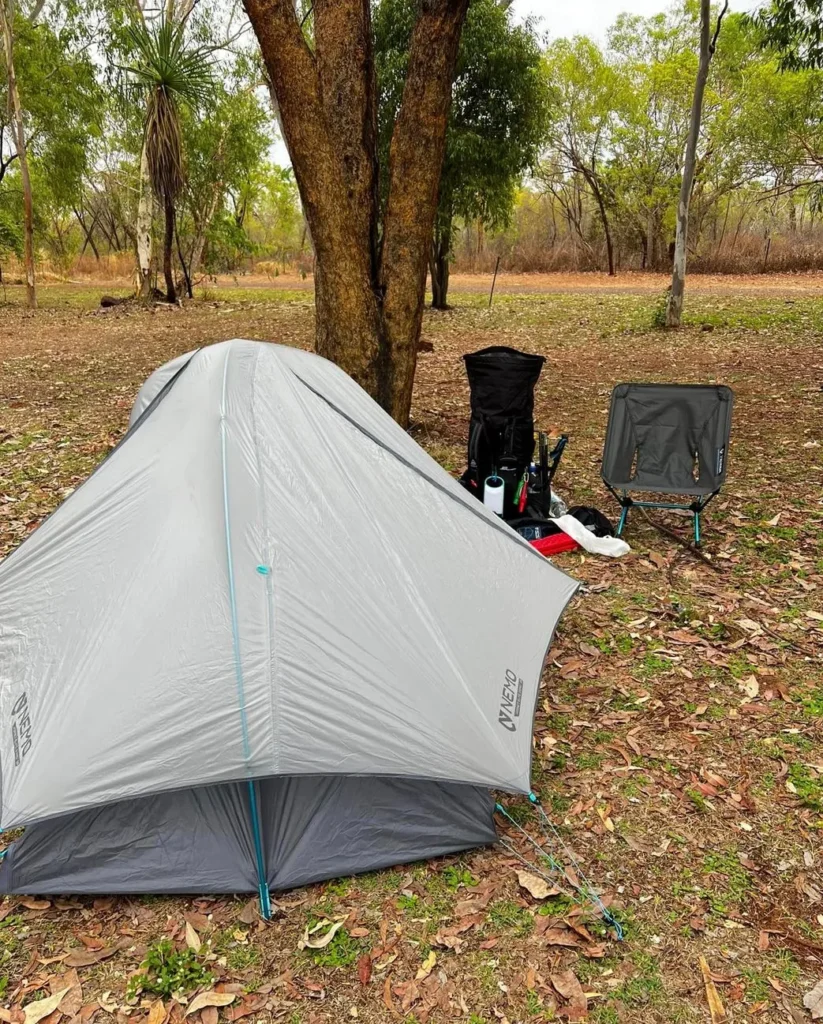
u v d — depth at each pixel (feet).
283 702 8.09
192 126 71.72
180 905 8.14
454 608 9.79
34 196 89.51
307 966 7.42
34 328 53.16
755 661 12.17
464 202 53.98
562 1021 6.86
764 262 100.01
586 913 7.89
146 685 8.12
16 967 7.49
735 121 80.94
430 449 22.43
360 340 18.37
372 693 8.43
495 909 8.00
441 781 8.25
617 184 107.24
